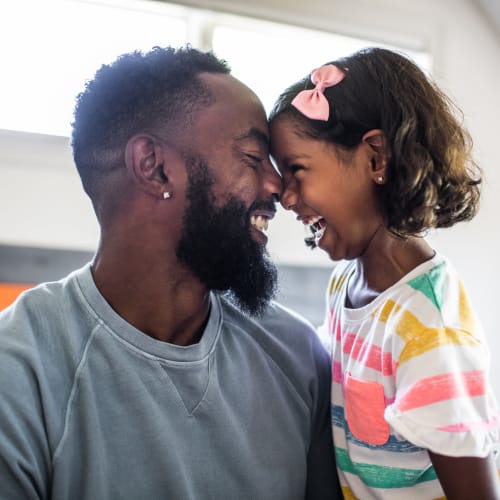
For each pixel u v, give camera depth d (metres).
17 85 1.98
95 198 0.90
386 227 0.93
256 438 0.89
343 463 0.96
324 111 0.93
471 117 2.43
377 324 0.91
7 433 0.73
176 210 0.86
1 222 1.94
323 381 1.02
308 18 2.21
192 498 0.81
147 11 2.07
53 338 0.81
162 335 0.87
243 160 0.89
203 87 0.88
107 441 0.79
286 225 2.23
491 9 2.40
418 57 2.39
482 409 0.82
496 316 2.50
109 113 0.88
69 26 2.01
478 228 2.47
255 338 0.97
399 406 0.81
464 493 0.79
